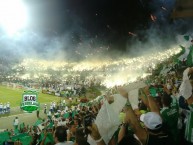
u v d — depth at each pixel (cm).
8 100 4909
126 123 435
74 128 751
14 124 3269
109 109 440
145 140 420
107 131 441
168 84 987
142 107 716
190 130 522
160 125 419
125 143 395
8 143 1276
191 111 512
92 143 461
